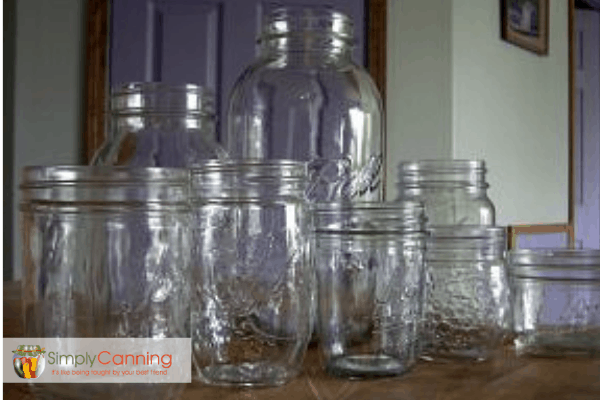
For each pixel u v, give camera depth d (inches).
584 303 21.0
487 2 82.9
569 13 102.7
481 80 81.1
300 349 17.8
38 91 74.9
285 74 26.5
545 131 97.0
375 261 18.5
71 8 75.4
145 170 15.1
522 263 21.6
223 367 17.1
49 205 15.0
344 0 75.5
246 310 17.3
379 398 16.1
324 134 25.9
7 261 72.6
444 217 27.7
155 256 15.3
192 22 75.5
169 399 15.4
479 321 20.6
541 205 96.1
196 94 23.1
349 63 27.4
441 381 17.9
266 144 26.2
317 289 18.6
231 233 17.3
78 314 15.0
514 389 17.0
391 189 75.7
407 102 76.2
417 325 18.9
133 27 75.0
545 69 96.7
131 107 22.9
